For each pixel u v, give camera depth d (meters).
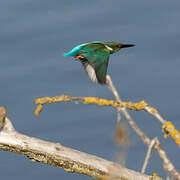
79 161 9.52
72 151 9.62
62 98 9.05
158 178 9.21
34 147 9.66
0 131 9.66
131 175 9.08
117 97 8.60
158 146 7.77
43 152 9.64
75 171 9.59
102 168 9.38
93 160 9.48
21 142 9.63
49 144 9.67
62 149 9.62
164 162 7.73
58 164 9.66
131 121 8.04
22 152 9.70
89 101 8.84
